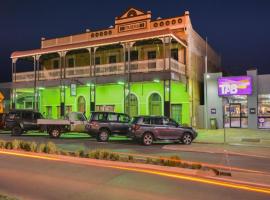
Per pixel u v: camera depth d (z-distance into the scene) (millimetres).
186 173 11391
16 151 16047
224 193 9008
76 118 25922
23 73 36750
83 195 8797
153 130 21734
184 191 9172
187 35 32625
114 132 23812
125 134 23938
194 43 35094
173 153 17656
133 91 33469
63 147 19859
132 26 34812
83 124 25688
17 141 17219
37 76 35938
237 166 13734
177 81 30516
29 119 27203
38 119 25656
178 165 12609
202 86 37469
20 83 36438
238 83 31438
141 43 32344
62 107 34125
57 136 25500
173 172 11539
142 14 34438
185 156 16531
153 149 19516
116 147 20391
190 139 22484
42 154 15125
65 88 35844
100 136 23609
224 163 14445
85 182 10133
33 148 16344
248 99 31281
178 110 32406
